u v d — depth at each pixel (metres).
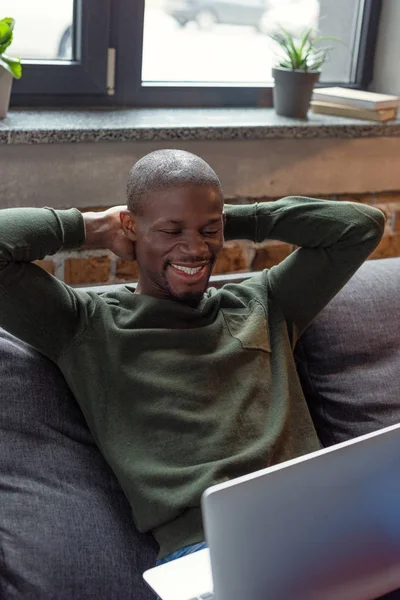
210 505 0.94
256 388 1.53
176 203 1.47
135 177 1.52
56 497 1.42
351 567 1.06
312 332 1.78
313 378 1.77
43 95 2.37
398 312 1.85
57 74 2.36
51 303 1.48
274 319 1.65
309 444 1.57
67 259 2.27
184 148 2.31
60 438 1.50
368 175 2.61
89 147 2.19
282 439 1.51
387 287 1.87
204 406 1.48
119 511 1.46
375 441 1.04
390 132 2.55
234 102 2.64
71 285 2.30
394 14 2.77
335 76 2.86
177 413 1.45
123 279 2.36
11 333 1.50
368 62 2.87
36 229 1.48
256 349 1.57
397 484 1.06
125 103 2.49
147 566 1.40
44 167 2.16
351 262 1.67
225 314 1.61
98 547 1.38
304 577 1.02
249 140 2.39
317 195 2.56
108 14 2.36
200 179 1.48
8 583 1.30
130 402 1.47
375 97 2.56
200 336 1.53
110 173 2.24
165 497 1.39
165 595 1.07
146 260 1.53
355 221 1.65
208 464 1.41
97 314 1.52
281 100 2.52
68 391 1.55
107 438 1.46
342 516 1.03
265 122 2.40
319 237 1.66
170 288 1.52
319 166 2.52
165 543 1.39
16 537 1.34
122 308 1.56
